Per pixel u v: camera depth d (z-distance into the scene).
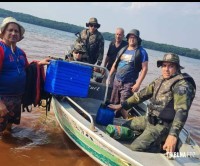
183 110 3.94
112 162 4.32
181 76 4.17
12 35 4.88
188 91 4.02
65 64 5.27
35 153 4.86
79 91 5.45
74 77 5.36
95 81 6.48
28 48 17.31
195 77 23.47
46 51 17.98
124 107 5.10
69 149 5.19
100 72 7.20
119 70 6.21
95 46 7.53
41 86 5.53
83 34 7.55
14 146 4.98
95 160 4.71
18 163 4.47
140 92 4.86
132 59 6.11
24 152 4.83
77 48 6.47
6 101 5.06
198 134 7.16
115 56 7.57
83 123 4.77
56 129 5.96
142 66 6.12
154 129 4.36
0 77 4.94
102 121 5.26
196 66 44.16
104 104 5.39
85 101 6.15
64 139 5.55
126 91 6.14
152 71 20.20
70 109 5.25
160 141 4.36
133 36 6.11
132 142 4.71
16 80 5.02
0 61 4.82
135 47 6.20
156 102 4.39
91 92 6.20
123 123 5.24
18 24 4.94
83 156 5.00
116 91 6.26
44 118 6.41
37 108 6.92
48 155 4.86
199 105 10.86
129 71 6.14
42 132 5.71
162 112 4.32
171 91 4.25
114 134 4.75
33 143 5.20
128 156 3.94
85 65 5.96
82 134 4.83
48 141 5.38
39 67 5.42
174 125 3.92
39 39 26.66
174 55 4.23
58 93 5.32
